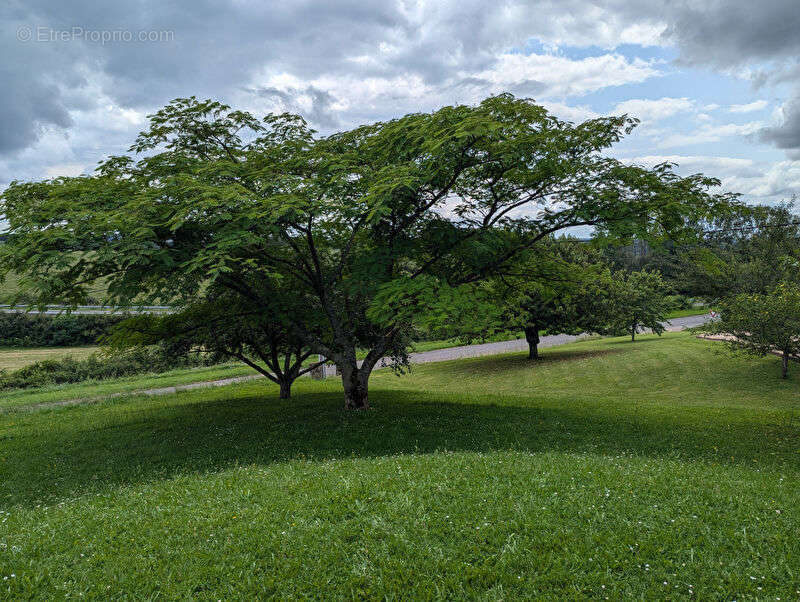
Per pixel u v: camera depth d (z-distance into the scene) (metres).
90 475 10.71
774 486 7.03
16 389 34.19
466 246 13.54
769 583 4.36
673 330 48.12
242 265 12.28
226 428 14.38
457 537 5.19
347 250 15.21
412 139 12.60
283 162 13.13
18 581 4.63
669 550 4.90
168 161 13.88
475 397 20.02
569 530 5.25
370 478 6.97
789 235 29.22
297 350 20.41
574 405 17.22
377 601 4.30
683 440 11.84
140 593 4.48
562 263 16.77
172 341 18.11
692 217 12.39
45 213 11.02
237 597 4.38
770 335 19.83
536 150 12.18
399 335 18.61
